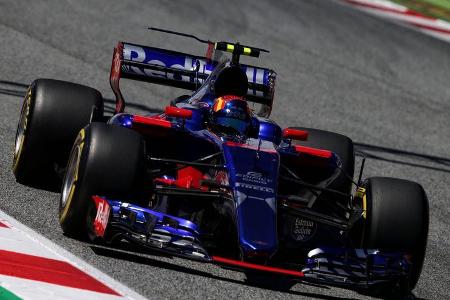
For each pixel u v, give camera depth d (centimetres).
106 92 4753
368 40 7594
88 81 4897
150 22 6681
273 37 6975
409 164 4522
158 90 5028
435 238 3259
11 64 4897
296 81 5884
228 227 2378
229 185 2352
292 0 8525
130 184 2350
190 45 6222
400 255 2380
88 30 6100
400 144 4947
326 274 2303
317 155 2634
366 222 2461
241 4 7906
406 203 2448
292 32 7269
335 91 5850
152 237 2273
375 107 5697
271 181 2373
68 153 2894
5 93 4266
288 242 2544
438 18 9119
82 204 2347
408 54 7425
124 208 2288
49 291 1983
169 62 3281
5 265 2105
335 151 2961
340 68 6512
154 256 2397
